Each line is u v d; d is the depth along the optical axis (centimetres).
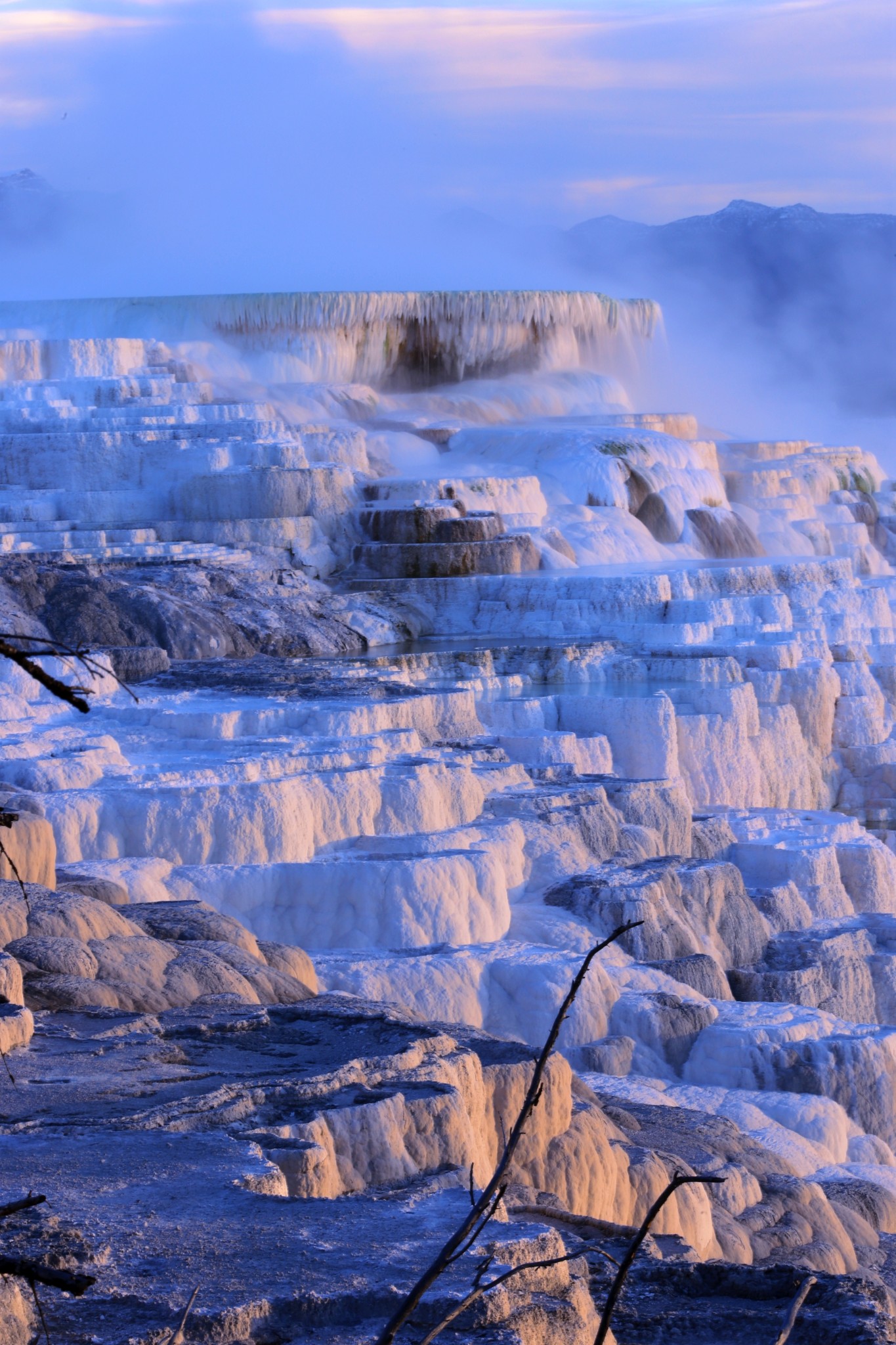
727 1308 1861
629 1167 2917
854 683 8150
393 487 9275
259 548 8450
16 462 8831
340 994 3244
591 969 4312
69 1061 2422
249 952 3372
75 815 4394
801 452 12294
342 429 10044
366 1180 2164
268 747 5275
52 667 6019
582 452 10262
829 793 7712
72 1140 1931
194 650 7069
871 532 11894
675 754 6606
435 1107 2281
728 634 8069
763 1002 5000
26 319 11750
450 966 4125
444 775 5091
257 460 8956
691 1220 2994
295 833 4631
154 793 4516
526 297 12575
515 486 9681
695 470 10675
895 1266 3478
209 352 11094
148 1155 1855
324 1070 2373
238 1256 1500
